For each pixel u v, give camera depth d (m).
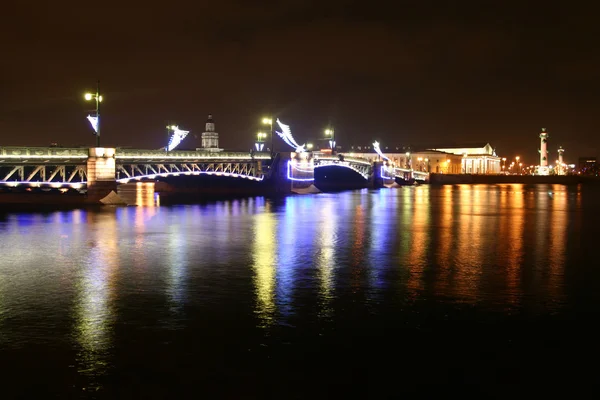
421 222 63.28
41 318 24.00
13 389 17.67
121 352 20.39
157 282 30.69
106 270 33.91
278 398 17.31
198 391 17.64
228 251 41.16
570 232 53.94
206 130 158.12
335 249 42.41
